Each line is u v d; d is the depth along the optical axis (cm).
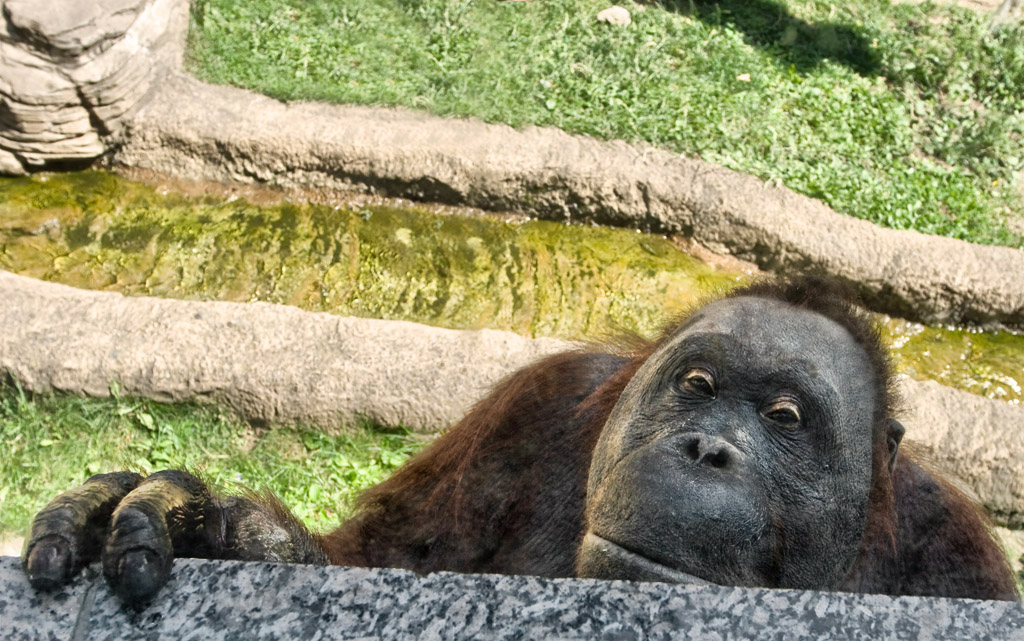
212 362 577
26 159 779
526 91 855
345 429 575
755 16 992
